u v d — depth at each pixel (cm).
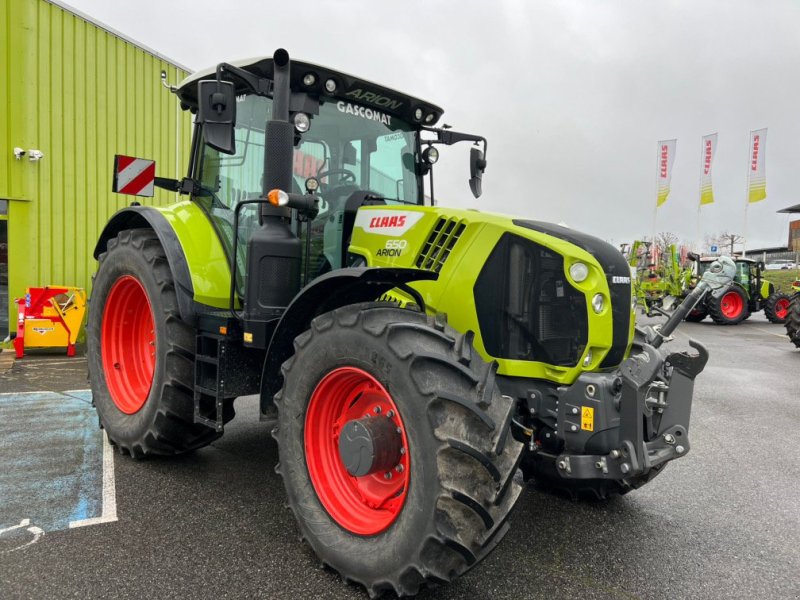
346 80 335
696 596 240
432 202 404
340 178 350
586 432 250
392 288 284
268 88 318
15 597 221
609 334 261
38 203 902
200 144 394
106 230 436
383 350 225
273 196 280
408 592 216
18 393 581
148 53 1067
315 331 256
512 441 225
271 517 299
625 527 305
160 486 338
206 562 252
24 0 866
